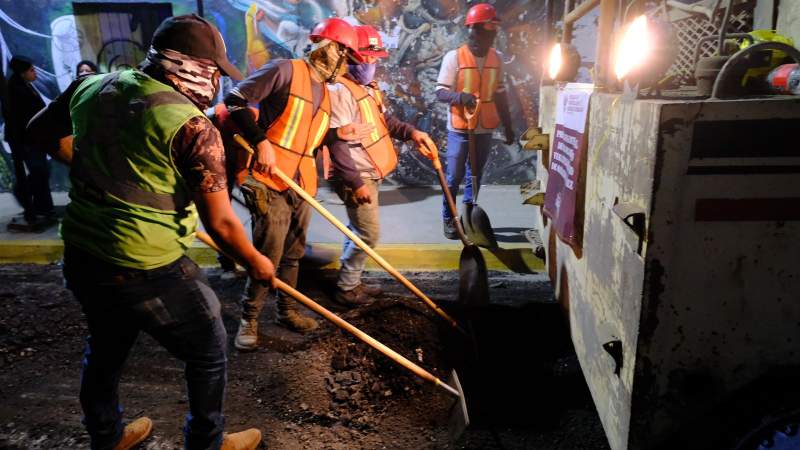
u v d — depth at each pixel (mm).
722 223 1535
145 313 1766
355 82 3383
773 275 1559
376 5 6293
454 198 4797
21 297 3836
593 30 5961
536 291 3918
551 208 3027
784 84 1652
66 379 2898
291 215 3072
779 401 1597
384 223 5293
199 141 1618
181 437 2432
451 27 6301
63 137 1960
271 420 2578
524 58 6262
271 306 3764
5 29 6336
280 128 2873
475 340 3080
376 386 2812
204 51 1707
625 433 1768
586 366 2398
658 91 1886
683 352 1642
